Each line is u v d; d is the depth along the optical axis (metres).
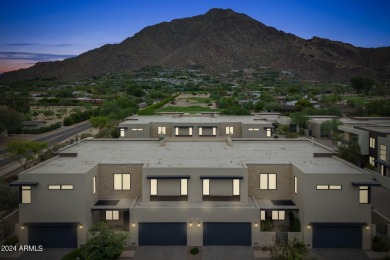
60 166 38.84
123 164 38.97
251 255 33.50
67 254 32.84
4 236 36.03
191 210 35.25
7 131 101.88
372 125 72.62
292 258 29.98
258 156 44.12
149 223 35.41
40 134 106.75
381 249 34.44
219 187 37.16
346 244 35.25
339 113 121.75
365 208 35.00
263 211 38.06
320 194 34.97
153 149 48.69
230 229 35.44
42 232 35.25
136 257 33.09
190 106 168.75
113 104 140.50
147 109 111.69
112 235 32.53
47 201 34.91
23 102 165.00
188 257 33.12
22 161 68.50
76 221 34.97
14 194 41.28
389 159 55.16
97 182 38.72
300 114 102.75
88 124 130.50
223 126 73.44
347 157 58.75
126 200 38.66
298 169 36.88
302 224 35.59
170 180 37.06
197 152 46.59
